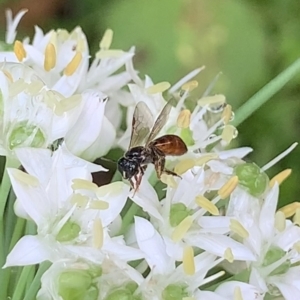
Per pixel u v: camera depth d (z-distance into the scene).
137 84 0.05
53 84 0.05
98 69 0.05
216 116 0.05
